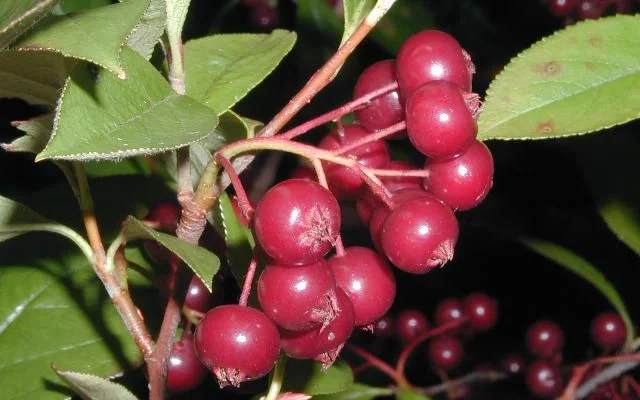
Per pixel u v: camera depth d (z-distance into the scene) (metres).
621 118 0.14
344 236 0.31
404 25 0.30
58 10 0.20
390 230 0.13
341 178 0.14
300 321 0.13
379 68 0.14
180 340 0.17
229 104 0.14
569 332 0.32
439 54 0.13
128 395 0.14
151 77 0.13
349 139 0.14
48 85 0.13
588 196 0.33
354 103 0.13
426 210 0.13
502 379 0.28
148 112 0.12
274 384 0.14
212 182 0.13
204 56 0.15
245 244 0.14
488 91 0.14
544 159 0.33
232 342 0.13
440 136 0.13
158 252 0.16
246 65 0.15
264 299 0.13
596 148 0.24
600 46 0.14
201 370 0.17
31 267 0.18
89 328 0.17
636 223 0.23
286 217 0.12
